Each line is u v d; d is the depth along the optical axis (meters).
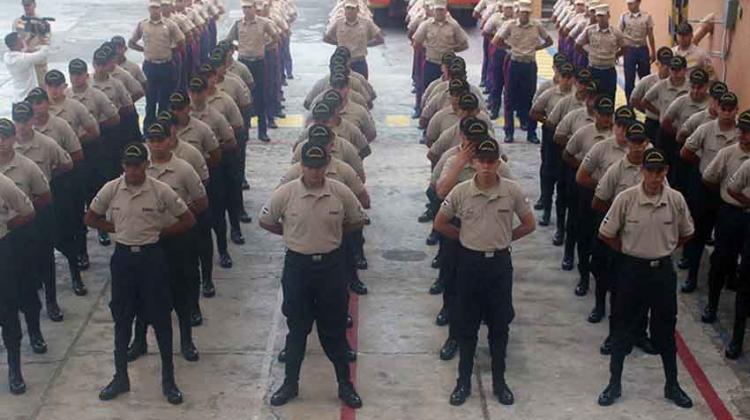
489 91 18.08
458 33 15.49
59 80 10.20
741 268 8.39
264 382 8.17
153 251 7.55
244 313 9.50
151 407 7.75
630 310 7.60
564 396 7.95
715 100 9.90
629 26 16.42
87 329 9.13
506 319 7.58
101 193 7.59
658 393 7.99
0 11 28.78
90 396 7.92
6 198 7.76
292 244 7.39
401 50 23.69
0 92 18.22
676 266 10.71
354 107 10.38
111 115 11.10
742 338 8.59
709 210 9.65
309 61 21.88
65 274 10.45
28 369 8.37
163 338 7.71
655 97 11.66
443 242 9.02
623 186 8.23
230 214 11.11
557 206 11.23
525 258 10.94
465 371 7.79
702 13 16.05
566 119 10.34
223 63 11.98
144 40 15.29
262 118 15.50
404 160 14.67
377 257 10.96
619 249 7.59
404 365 8.46
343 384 7.77
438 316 9.25
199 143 9.55
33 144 8.98
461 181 8.44
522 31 15.15
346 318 7.63
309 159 7.18
